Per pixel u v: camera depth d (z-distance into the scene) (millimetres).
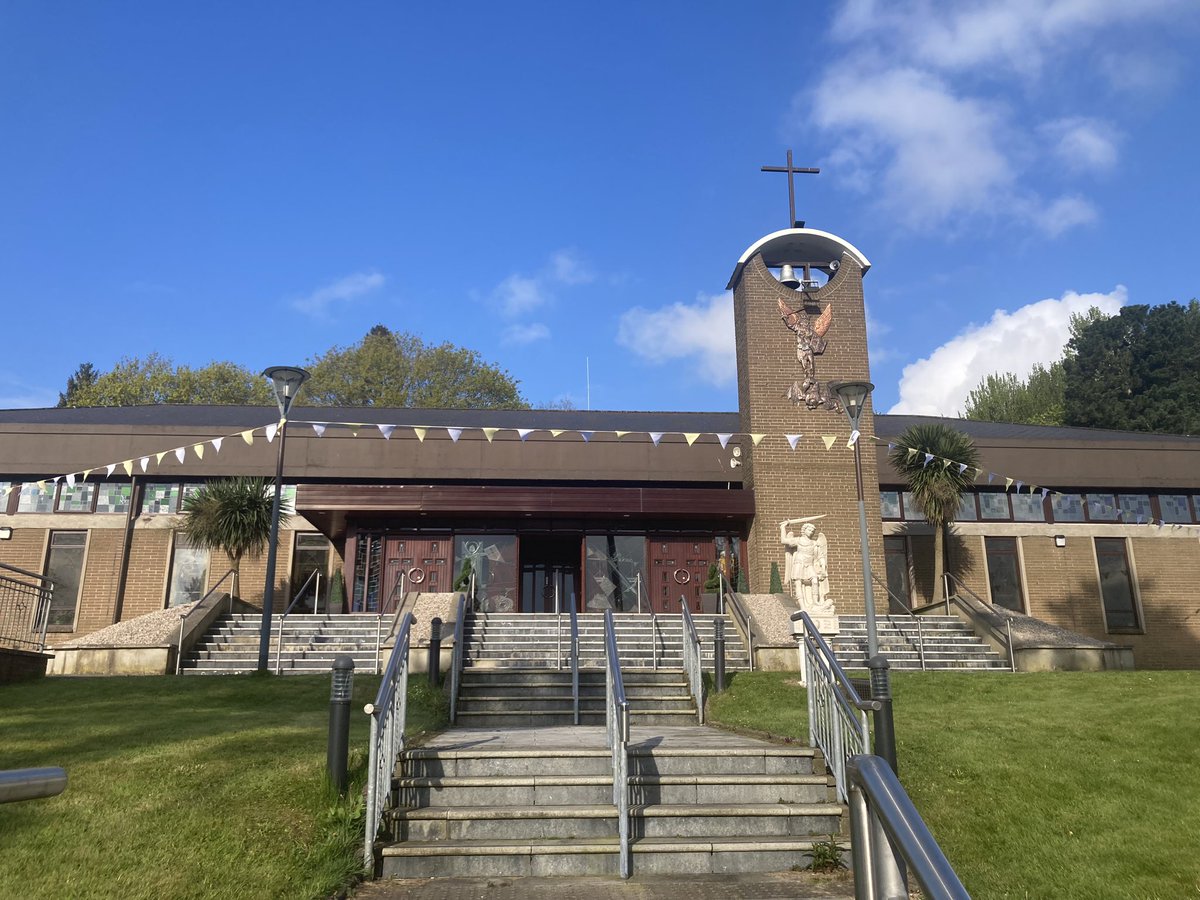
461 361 48938
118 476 24453
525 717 11258
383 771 6953
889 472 25250
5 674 13023
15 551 23719
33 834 6031
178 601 23875
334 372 46844
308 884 5766
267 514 21891
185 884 5543
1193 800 7562
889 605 24141
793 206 24375
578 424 27391
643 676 12789
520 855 6504
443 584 23328
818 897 5961
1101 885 6207
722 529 24234
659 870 6566
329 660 16828
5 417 26547
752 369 23641
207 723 9727
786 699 12406
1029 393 52062
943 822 7250
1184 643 25469
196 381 45094
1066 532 25984
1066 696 12195
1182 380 46000
